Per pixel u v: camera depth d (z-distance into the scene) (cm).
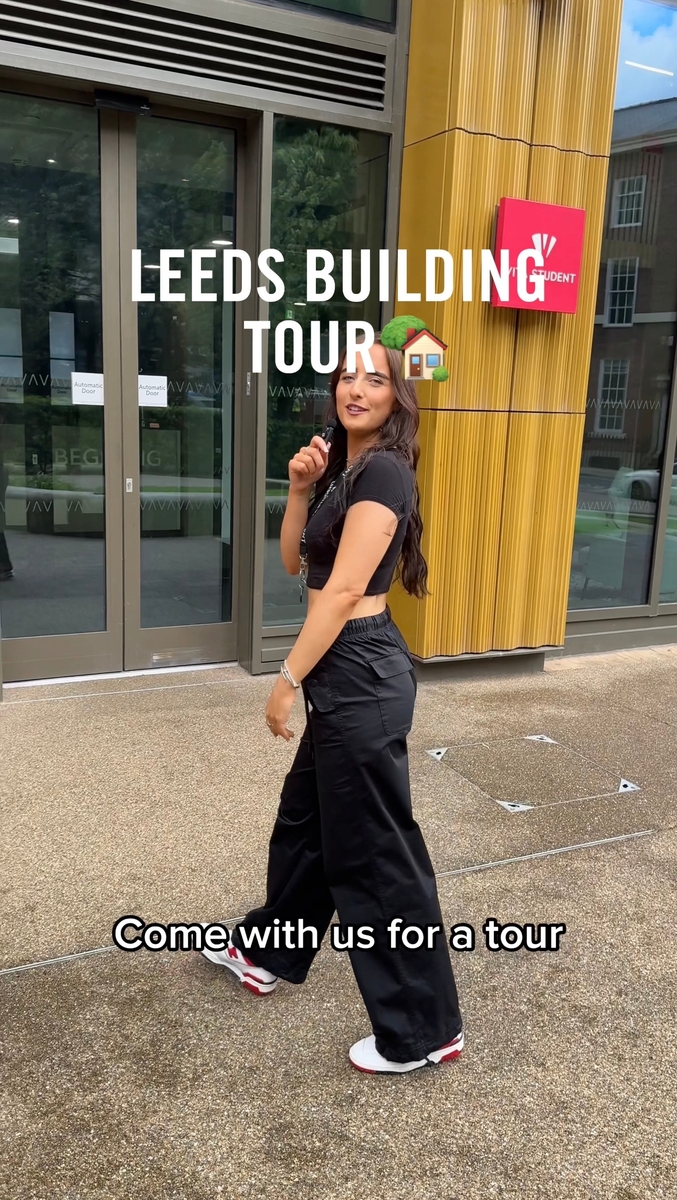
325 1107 209
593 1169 195
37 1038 227
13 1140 195
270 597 536
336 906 217
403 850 212
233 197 505
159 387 504
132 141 471
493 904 301
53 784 372
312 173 506
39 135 454
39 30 428
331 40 487
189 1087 213
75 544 498
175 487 520
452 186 475
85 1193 183
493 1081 221
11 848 320
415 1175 192
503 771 412
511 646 554
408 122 511
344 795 208
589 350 534
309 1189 187
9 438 475
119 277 482
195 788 373
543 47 486
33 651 498
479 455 515
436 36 479
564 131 503
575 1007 251
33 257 464
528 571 552
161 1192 184
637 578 650
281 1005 246
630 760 431
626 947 281
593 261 525
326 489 223
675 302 618
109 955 262
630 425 620
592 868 328
